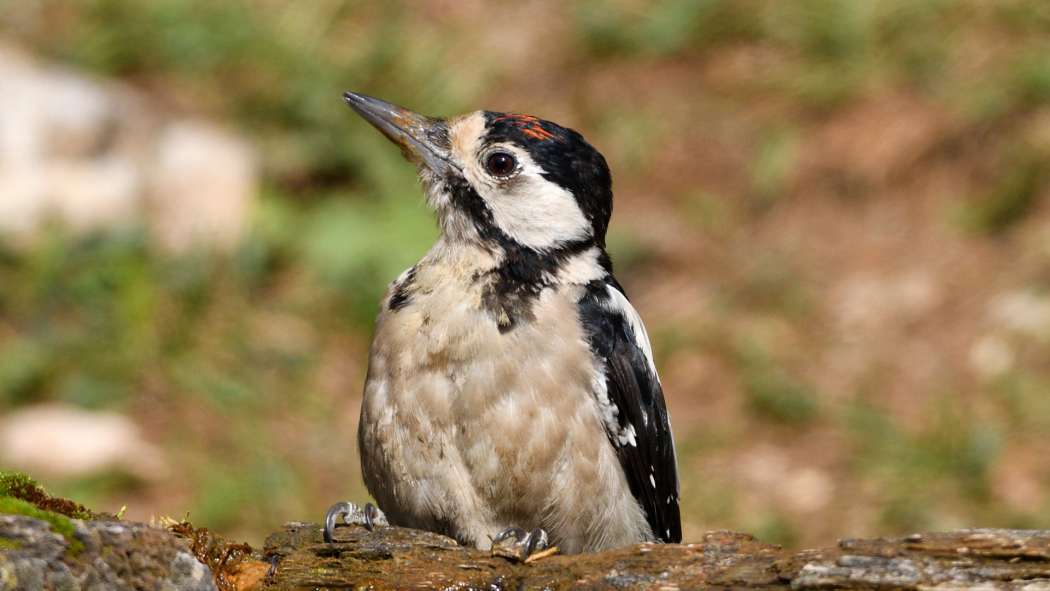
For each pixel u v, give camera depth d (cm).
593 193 719
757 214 1617
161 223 1523
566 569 538
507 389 620
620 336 685
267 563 551
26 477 514
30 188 1520
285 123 1725
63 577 439
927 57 1720
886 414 1325
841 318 1445
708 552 533
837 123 1681
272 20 1911
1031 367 1342
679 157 1712
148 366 1348
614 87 1841
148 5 1911
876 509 1220
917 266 1493
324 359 1404
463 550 559
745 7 1883
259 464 1234
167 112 1725
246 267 1493
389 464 638
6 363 1321
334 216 1564
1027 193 1522
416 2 1994
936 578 474
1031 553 475
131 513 1145
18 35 1852
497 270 670
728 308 1493
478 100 1841
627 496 679
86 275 1446
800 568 493
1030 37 1702
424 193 721
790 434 1323
